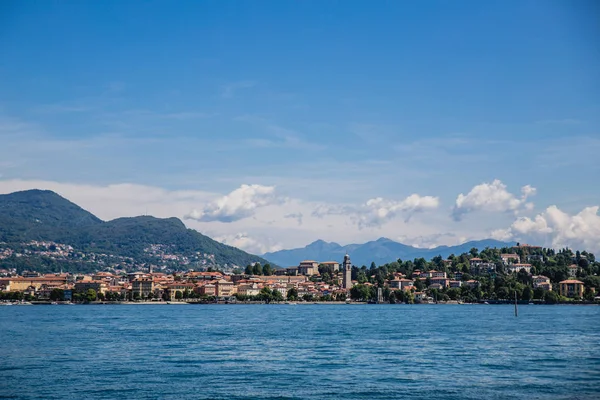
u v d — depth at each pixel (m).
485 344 172.62
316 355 149.00
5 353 153.00
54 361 138.38
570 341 180.00
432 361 137.75
